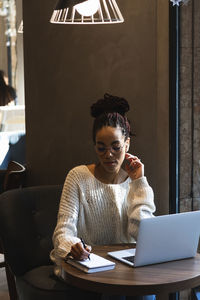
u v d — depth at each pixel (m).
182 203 3.54
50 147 4.48
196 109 3.51
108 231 2.95
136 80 3.66
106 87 3.89
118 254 2.72
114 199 2.92
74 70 4.16
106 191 2.92
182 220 2.59
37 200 3.37
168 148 3.49
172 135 3.46
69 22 3.22
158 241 2.56
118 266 2.59
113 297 2.85
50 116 4.45
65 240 2.73
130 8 3.64
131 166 2.96
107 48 3.86
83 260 2.59
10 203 3.27
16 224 3.23
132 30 3.65
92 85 4.01
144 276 2.46
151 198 2.93
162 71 3.48
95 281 2.40
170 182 3.51
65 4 3.10
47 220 3.35
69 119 4.25
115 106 2.91
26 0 4.59
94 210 2.90
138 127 3.68
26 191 3.36
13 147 6.50
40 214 3.35
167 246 2.60
